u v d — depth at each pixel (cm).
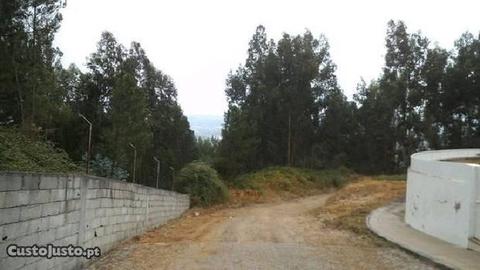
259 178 5741
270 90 7000
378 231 1914
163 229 2170
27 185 830
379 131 7156
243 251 1398
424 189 1962
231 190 5272
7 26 3209
